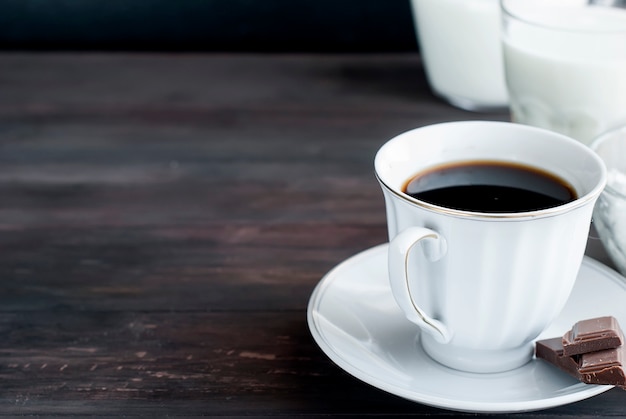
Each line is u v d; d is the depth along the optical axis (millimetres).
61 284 700
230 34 1202
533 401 563
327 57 1049
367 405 604
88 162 850
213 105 937
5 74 1009
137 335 655
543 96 782
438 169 625
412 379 593
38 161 852
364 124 895
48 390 618
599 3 828
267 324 661
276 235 747
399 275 575
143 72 1019
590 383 575
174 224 763
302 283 695
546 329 622
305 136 880
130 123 908
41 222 769
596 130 782
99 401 610
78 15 1188
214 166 841
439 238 575
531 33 776
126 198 798
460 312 588
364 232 748
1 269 716
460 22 867
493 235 567
